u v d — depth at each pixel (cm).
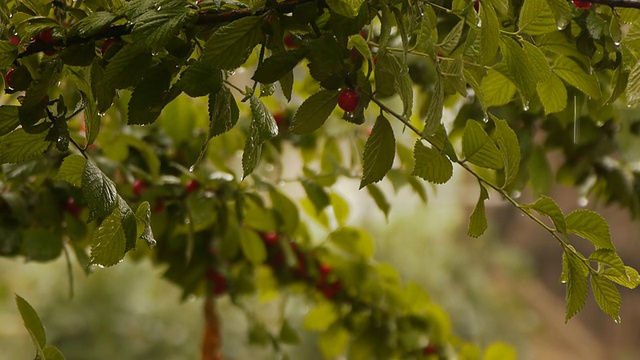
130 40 107
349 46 111
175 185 154
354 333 174
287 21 107
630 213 177
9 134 109
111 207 104
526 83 111
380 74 109
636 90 107
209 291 174
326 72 108
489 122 156
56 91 139
